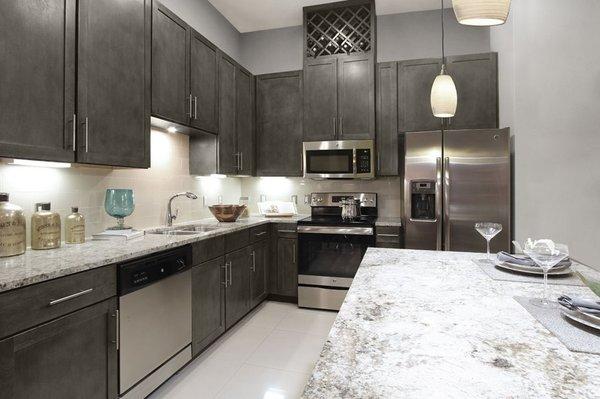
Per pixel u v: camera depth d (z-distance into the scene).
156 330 1.91
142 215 2.68
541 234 2.83
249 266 3.15
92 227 2.23
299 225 3.45
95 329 1.53
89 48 1.80
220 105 3.16
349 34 3.82
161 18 2.36
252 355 2.48
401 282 1.31
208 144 3.19
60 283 1.37
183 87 2.60
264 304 3.57
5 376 1.17
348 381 0.64
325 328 2.96
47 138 1.59
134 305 1.74
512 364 0.70
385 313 0.99
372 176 3.52
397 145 3.51
